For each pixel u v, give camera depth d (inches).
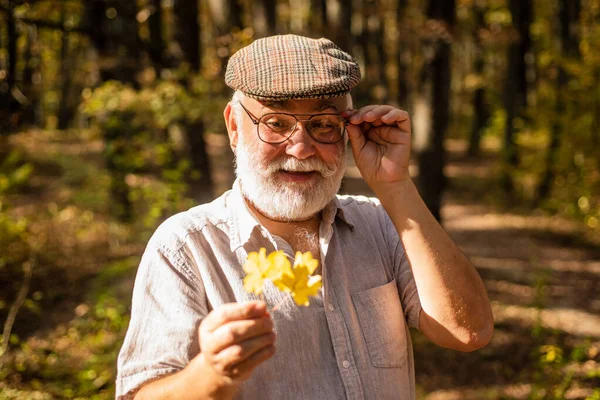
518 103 490.0
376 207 71.4
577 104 376.5
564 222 405.7
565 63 373.7
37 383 153.5
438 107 296.2
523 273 302.2
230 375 46.4
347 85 59.9
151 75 240.1
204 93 226.2
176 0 246.4
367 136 66.2
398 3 423.2
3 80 172.7
